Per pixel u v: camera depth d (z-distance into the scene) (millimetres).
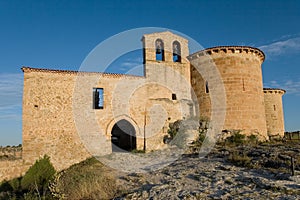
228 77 23656
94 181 11148
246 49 24047
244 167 12641
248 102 23469
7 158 19375
